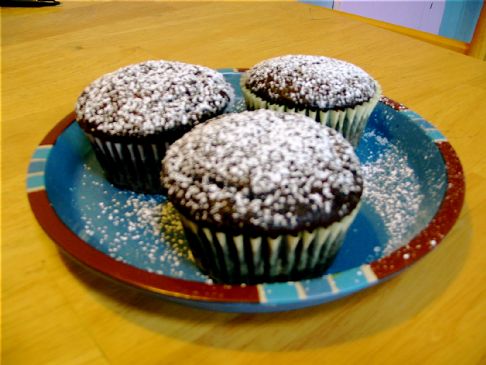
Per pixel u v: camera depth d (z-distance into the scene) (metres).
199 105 0.18
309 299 0.11
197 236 0.14
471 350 0.11
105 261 0.12
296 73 0.21
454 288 0.13
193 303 0.11
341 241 0.14
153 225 0.16
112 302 0.13
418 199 0.17
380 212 0.17
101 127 0.18
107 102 0.18
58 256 0.14
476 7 0.40
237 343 0.12
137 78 0.19
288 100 0.20
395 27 0.36
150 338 0.12
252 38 0.31
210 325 0.12
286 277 0.15
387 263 0.12
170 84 0.19
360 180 0.14
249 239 0.13
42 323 0.12
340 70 0.21
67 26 0.33
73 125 0.20
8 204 0.16
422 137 0.19
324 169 0.14
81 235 0.16
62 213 0.15
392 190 0.18
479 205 0.16
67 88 0.24
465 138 0.20
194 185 0.14
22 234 0.15
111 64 0.27
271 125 0.16
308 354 0.11
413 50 0.29
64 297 0.13
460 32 0.42
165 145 0.18
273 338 0.12
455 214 0.14
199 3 0.38
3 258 0.14
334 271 0.15
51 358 0.11
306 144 0.15
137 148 0.18
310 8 0.37
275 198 0.13
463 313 0.12
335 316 0.12
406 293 0.13
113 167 0.18
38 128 0.21
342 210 0.13
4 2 0.37
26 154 0.19
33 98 0.23
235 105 0.23
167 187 0.14
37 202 0.14
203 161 0.14
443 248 0.14
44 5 0.37
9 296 0.13
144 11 0.36
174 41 0.30
